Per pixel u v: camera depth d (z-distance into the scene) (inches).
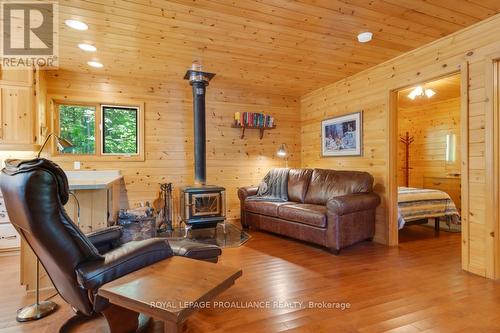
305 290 91.8
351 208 131.7
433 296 86.8
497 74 99.0
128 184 171.8
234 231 173.6
